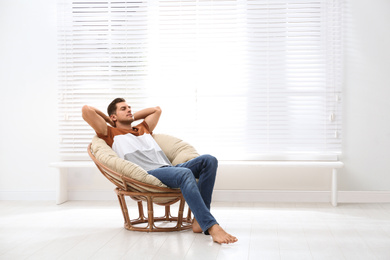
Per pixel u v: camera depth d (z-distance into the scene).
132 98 5.29
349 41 5.14
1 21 5.41
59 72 5.35
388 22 5.11
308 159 5.16
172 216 4.38
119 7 5.32
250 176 5.27
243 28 5.20
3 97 5.44
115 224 4.00
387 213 4.48
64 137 5.32
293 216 4.34
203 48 5.23
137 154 3.85
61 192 5.14
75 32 5.33
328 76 5.14
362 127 5.16
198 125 5.22
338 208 4.77
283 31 5.18
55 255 3.02
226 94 5.20
